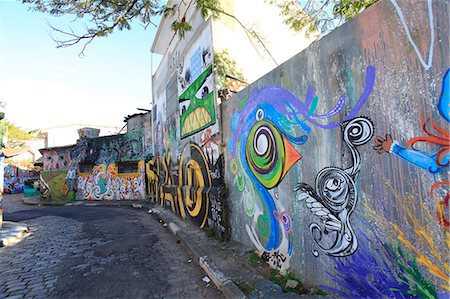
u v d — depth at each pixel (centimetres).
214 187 645
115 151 1823
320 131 327
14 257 588
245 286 377
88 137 1972
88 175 1897
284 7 651
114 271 489
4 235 761
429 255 217
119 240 716
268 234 442
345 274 296
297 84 366
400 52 236
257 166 468
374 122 260
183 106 881
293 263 379
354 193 283
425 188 219
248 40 695
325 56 317
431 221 215
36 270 504
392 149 244
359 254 279
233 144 557
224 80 639
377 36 256
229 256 505
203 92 697
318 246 333
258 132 462
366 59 267
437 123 210
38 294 406
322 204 326
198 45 732
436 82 210
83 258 568
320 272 331
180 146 930
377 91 257
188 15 810
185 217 877
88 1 485
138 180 1725
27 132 3572
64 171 1966
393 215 245
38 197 2136
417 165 224
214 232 647
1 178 872
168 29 1102
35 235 802
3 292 414
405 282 236
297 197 369
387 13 246
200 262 503
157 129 1375
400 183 238
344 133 293
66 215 1188
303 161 357
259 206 466
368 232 269
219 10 646
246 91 501
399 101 238
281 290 351
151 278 456
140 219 1053
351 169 286
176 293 401
